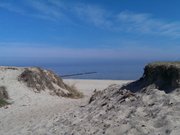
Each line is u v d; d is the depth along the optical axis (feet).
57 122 41.98
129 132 30.12
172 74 36.35
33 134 39.34
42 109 59.88
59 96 81.66
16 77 83.35
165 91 36.14
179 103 31.65
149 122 30.66
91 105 45.09
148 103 34.55
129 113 34.37
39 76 85.25
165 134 27.53
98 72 238.48
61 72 236.22
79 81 135.85
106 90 49.24
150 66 40.60
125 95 39.73
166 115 30.32
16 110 61.98
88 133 33.76
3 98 71.77
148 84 39.88
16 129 44.32
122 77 179.93
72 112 45.14
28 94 76.48
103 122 34.99
